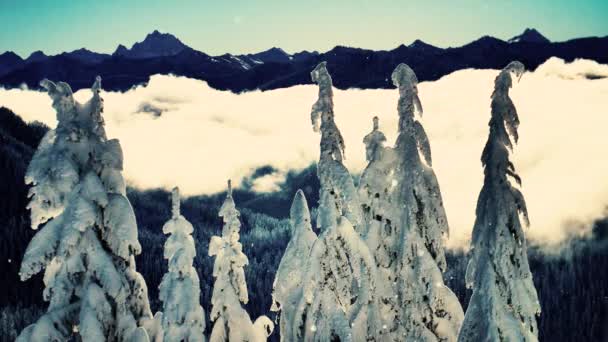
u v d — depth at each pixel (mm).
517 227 15406
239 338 27266
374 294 19047
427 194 19766
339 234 18750
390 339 19531
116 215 13867
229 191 28469
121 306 13469
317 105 19047
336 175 18812
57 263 13562
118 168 14211
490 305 15258
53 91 13844
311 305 18734
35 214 13492
